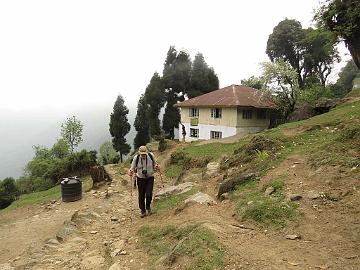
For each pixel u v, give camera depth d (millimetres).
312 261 5270
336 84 51125
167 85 57344
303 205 7305
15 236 12008
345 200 7156
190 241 6277
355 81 46312
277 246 5922
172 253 6168
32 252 9094
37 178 37438
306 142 12195
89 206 15570
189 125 45469
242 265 5270
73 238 9234
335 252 5473
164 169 22719
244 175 10086
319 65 57500
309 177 8680
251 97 39906
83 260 7406
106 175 20984
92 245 8516
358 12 14742
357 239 5754
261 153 12047
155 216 9844
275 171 9828
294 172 9297
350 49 16562
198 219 7723
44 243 10000
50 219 14180
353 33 15578
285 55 57688
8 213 18047
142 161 10070
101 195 18000
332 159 9156
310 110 25672
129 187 18156
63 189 17719
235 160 13438
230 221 7430
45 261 7676
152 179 10219
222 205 8844
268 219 7020
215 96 42969
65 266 7227
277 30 56625
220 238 6227
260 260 5387
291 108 35000
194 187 12273
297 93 35031
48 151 53469
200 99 44594
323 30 16828
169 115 57469
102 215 11562
